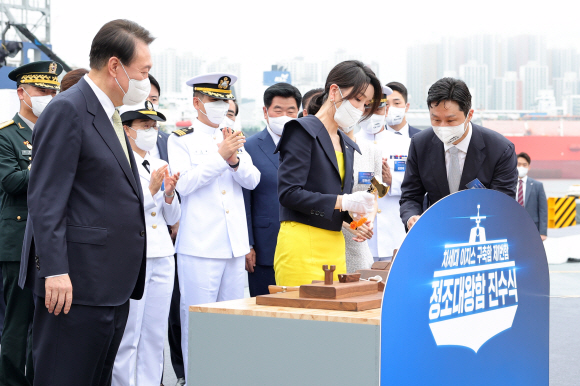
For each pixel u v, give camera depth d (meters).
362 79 2.88
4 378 3.60
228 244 3.78
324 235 2.89
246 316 2.07
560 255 11.41
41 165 2.25
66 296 2.23
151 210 3.49
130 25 2.44
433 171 3.17
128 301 2.54
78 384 2.34
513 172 3.12
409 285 1.92
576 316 6.62
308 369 1.96
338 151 3.04
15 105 9.31
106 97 2.42
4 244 3.57
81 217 2.31
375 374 1.84
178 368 4.25
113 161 2.36
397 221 4.50
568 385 4.25
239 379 2.08
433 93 2.93
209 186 3.79
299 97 4.27
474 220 2.20
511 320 2.42
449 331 2.08
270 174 4.22
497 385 2.34
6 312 3.63
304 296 2.14
